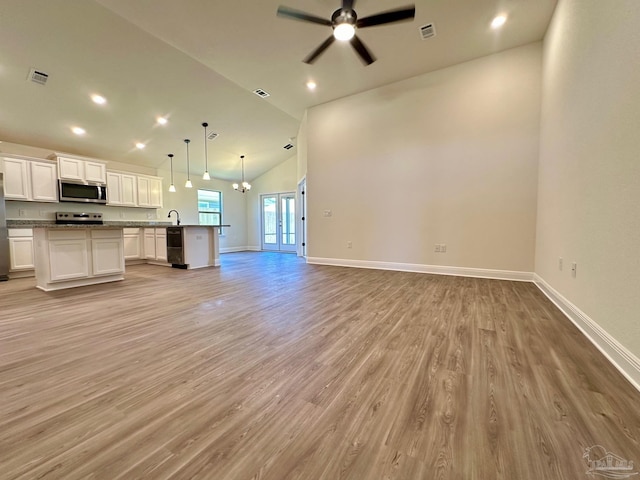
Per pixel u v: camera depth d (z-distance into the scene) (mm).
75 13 3131
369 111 4809
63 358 1722
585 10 2168
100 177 5562
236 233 9172
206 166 7613
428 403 1276
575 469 928
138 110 4883
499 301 2875
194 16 3018
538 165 3668
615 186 1659
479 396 1324
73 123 4832
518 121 3760
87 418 1187
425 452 1003
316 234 5527
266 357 1728
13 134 4723
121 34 3453
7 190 4453
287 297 3109
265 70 4078
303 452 1006
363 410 1233
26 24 3180
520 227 3816
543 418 1171
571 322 2275
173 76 4289
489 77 3879
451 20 3146
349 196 5094
